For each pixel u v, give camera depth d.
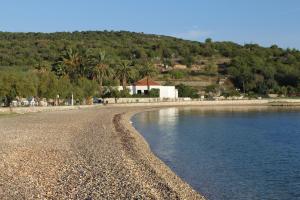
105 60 149.25
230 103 163.88
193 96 172.12
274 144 48.06
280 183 27.06
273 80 198.88
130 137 48.09
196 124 75.62
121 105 133.75
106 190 21.69
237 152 41.03
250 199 23.19
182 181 26.56
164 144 46.25
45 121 66.00
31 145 37.97
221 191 24.77
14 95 86.38
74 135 47.84
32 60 184.00
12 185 21.92
